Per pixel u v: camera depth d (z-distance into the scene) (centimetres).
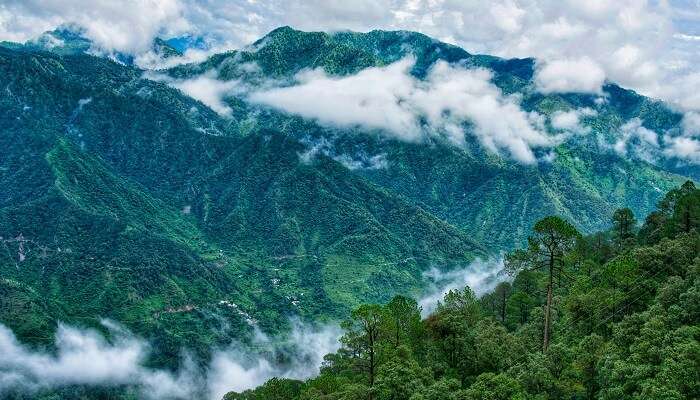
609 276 13350
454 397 9812
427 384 11050
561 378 9738
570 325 12988
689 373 8144
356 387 11538
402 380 10950
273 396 15900
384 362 12269
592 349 10162
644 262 12988
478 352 12150
